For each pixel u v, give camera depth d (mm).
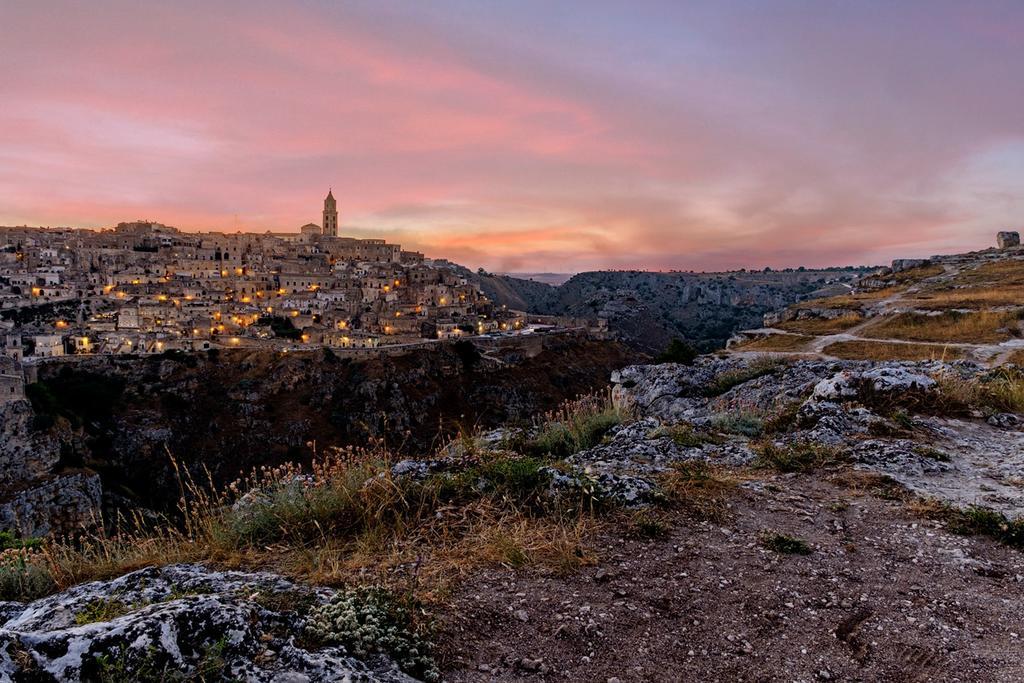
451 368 123750
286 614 5289
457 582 6535
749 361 27797
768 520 8602
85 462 81062
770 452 11906
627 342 184875
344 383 110625
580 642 5523
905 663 5262
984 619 6020
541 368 139375
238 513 8406
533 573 6820
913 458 11234
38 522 67812
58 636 3939
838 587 6680
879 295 73938
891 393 15656
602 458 11969
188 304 146875
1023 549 7617
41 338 107375
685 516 8594
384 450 10711
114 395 97125
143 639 4090
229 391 104562
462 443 12750
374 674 4621
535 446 13289
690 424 14664
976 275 74188
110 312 139375
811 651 5461
